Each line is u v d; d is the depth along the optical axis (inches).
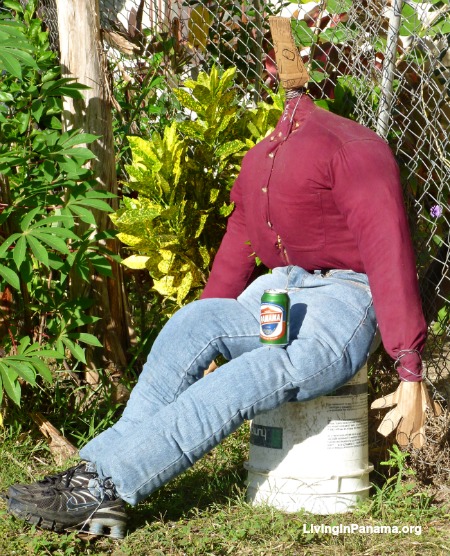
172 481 134.4
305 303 123.5
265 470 126.6
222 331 122.9
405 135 145.8
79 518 121.0
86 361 153.3
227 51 179.6
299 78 126.4
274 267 131.1
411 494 131.9
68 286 153.7
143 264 147.7
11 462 137.6
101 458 121.0
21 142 147.0
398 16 138.9
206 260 147.5
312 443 125.2
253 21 176.4
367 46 144.9
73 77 152.5
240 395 119.2
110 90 154.8
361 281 124.6
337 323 121.8
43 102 153.1
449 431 138.1
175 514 127.3
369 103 143.6
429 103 145.4
